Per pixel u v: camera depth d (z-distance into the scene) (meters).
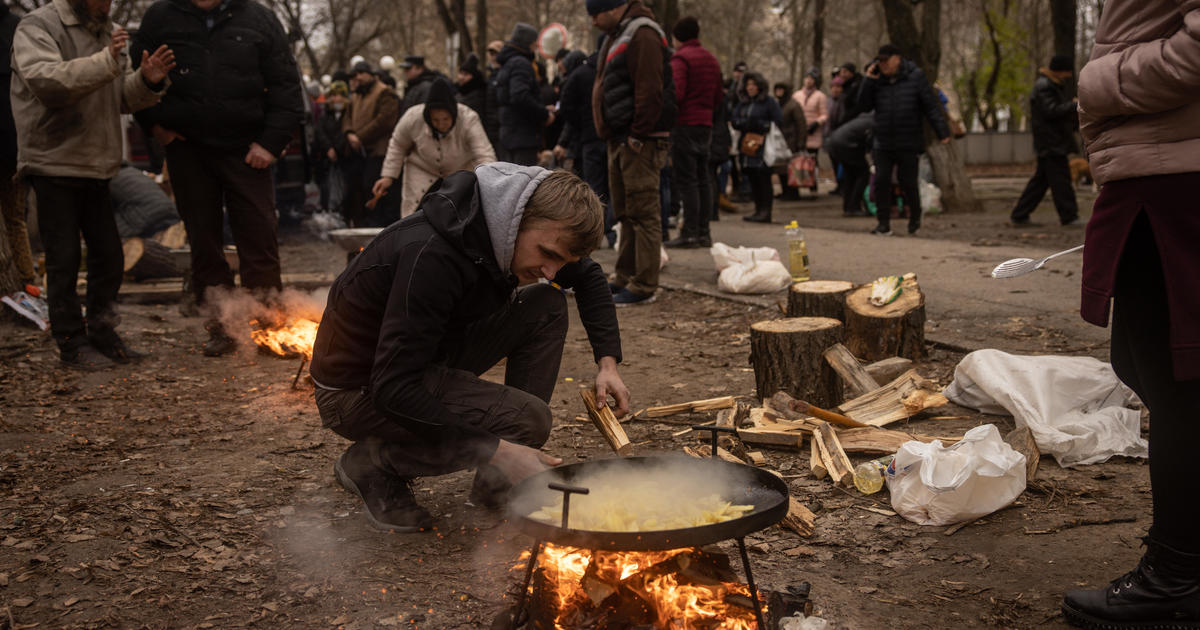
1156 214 2.29
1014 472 3.29
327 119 12.08
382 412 2.69
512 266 2.66
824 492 3.50
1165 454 2.39
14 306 6.44
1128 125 2.31
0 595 2.71
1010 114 35.66
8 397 4.85
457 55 22.66
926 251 9.63
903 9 14.95
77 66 4.88
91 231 5.50
